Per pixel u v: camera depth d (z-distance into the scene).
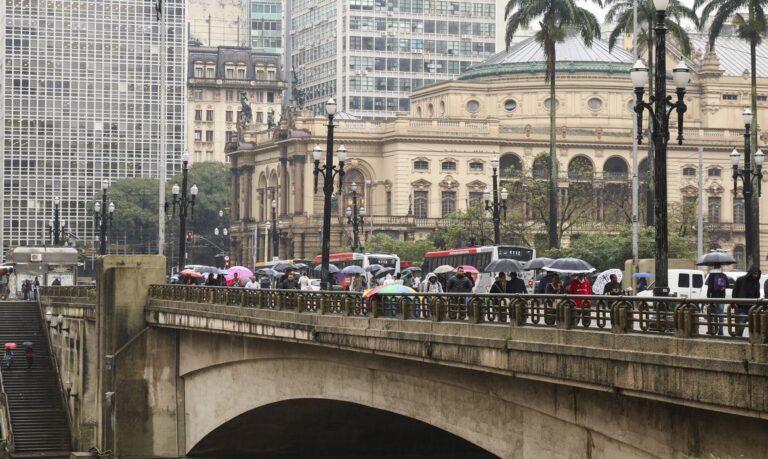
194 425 80.38
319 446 74.38
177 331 83.12
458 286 57.38
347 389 57.19
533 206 162.50
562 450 40.44
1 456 96.44
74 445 98.88
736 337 32.19
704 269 83.44
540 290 62.19
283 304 62.62
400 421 68.38
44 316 120.62
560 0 121.62
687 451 34.25
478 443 45.59
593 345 37.19
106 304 84.19
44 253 153.50
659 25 44.28
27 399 108.31
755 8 110.88
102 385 84.19
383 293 51.28
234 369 72.88
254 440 76.06
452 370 46.97
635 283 81.06
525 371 40.38
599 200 192.00
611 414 37.50
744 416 31.83
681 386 33.34
